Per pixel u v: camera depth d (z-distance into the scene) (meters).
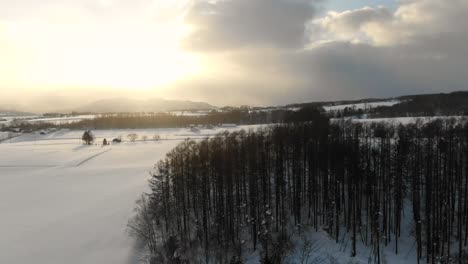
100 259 74.94
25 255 76.88
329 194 94.62
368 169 90.06
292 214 93.75
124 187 121.81
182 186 90.38
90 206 104.00
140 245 80.12
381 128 139.88
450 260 78.50
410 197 95.69
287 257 77.31
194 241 82.06
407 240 85.25
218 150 100.25
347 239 85.62
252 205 85.81
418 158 95.06
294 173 95.75
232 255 78.38
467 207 88.19
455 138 106.94
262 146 109.06
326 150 99.88
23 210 103.69
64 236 85.00
